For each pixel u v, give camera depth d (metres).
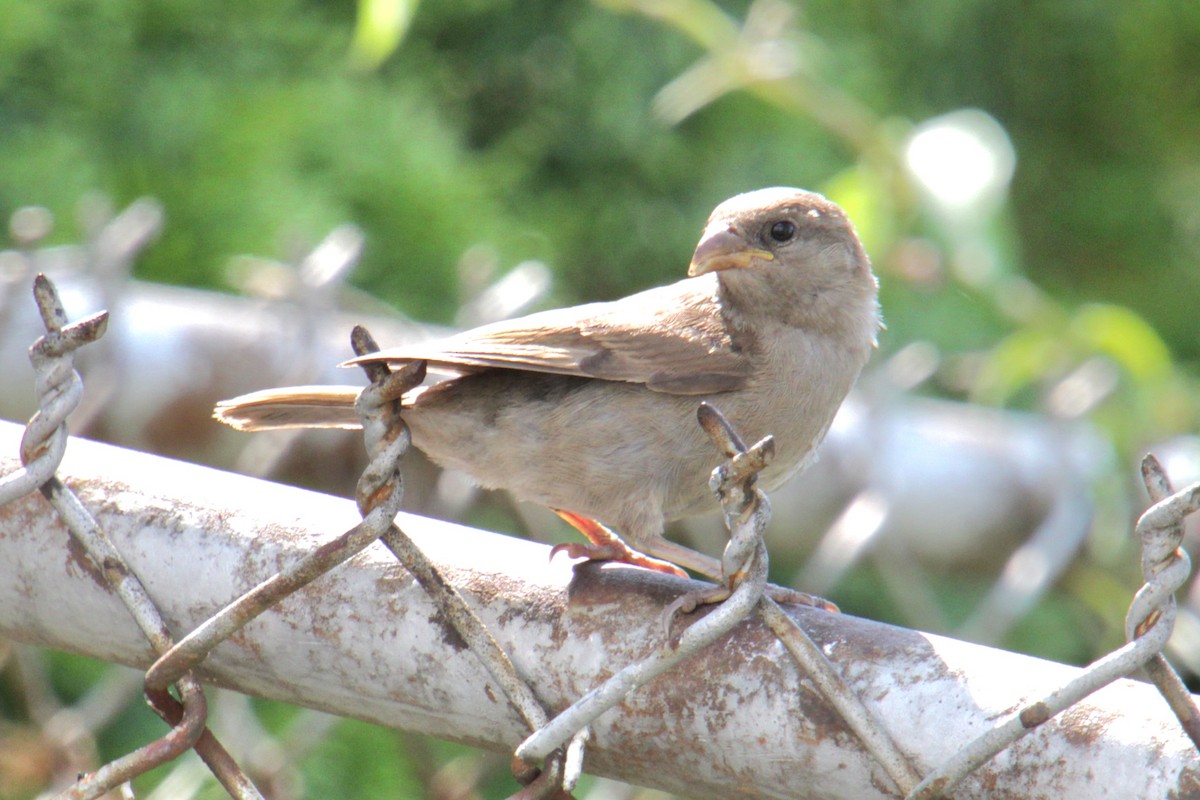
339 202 13.52
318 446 7.53
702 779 3.70
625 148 15.81
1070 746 3.24
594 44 15.73
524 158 15.85
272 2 14.20
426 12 15.62
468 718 3.90
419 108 14.70
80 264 7.46
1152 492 3.08
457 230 13.79
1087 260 18.81
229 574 4.01
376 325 8.25
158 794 7.91
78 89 13.09
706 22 9.23
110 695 7.91
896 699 3.43
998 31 18.25
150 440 7.36
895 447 8.04
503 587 3.89
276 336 7.55
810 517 7.98
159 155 13.18
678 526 8.40
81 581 4.15
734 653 3.59
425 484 7.99
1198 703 3.14
